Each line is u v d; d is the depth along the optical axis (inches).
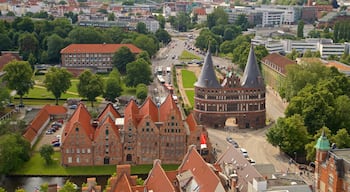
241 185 5880.9
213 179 5689.0
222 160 6840.6
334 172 6141.7
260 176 5659.5
